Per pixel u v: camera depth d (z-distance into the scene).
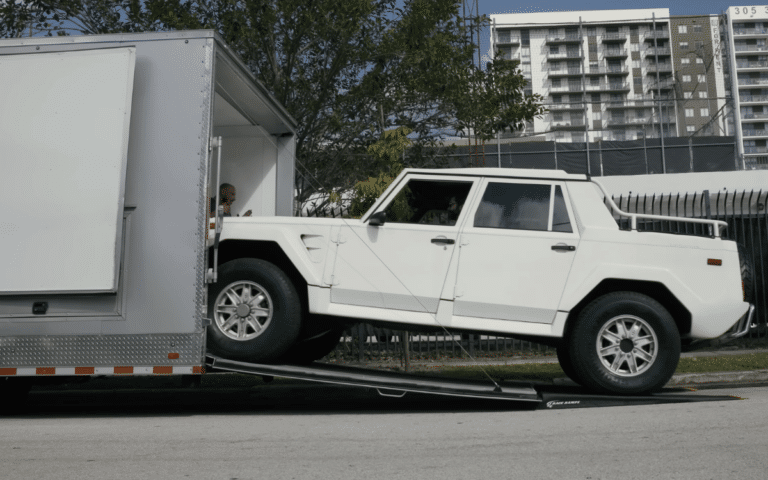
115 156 5.82
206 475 3.76
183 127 5.95
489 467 3.88
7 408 6.80
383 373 6.78
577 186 6.53
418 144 12.43
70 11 11.44
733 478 3.56
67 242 5.78
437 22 12.05
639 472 3.72
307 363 6.98
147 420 5.97
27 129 5.91
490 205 6.54
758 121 127.44
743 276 6.46
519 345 12.02
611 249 6.34
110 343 5.80
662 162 20.48
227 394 8.30
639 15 109.12
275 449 4.48
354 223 6.53
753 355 10.35
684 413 5.62
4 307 5.85
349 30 11.20
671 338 6.23
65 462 4.15
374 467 3.92
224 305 6.39
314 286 6.40
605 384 6.27
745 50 128.38
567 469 3.81
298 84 11.91
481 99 12.54
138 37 6.05
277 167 8.92
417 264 6.41
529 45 110.44
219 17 11.48
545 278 6.32
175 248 5.86
